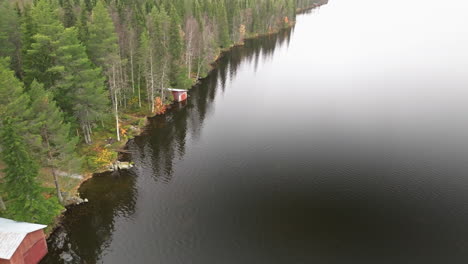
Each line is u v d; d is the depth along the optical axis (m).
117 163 43.91
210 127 56.91
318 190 40.34
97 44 47.44
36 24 40.56
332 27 168.25
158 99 61.78
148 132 53.78
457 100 72.50
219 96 72.62
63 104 41.50
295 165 45.66
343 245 32.22
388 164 46.56
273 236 32.94
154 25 66.50
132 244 31.27
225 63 100.69
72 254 29.81
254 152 48.88
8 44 44.31
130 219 34.34
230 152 48.59
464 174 44.38
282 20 161.12
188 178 41.69
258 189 40.09
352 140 53.59
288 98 73.12
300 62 105.44
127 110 59.75
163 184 40.28
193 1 127.44
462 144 52.84
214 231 33.25
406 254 31.41
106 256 29.83
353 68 98.44
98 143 47.41
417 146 52.00
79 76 41.94
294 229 33.94
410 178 43.25
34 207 28.39
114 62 49.97
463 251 31.83
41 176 37.97
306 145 51.59
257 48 122.38
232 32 125.25
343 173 44.09
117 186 39.53
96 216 34.56
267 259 30.30
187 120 59.25
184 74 70.75
